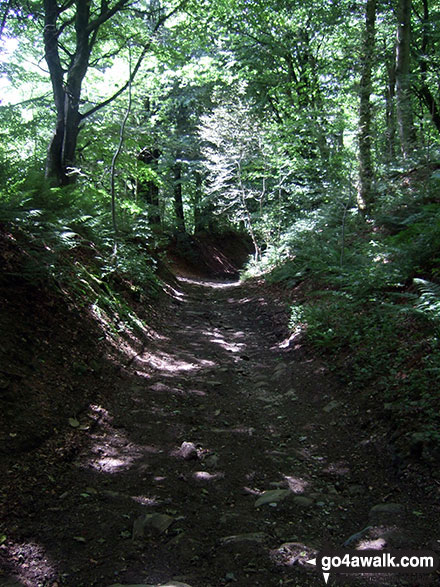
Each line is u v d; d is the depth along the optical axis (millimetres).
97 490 3420
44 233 6465
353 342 6352
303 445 4574
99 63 14203
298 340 7750
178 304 11773
